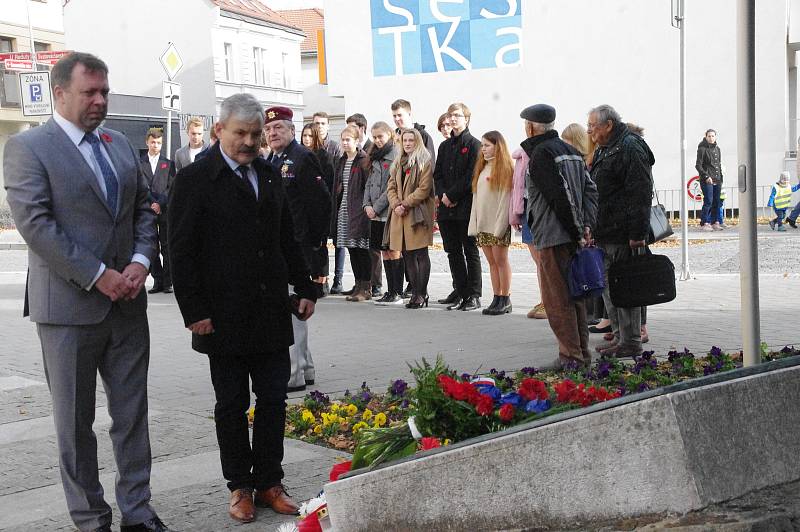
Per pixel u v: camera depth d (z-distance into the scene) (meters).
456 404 4.05
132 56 55.91
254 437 5.06
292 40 62.09
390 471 3.46
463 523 3.31
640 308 8.68
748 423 3.13
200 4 54.53
